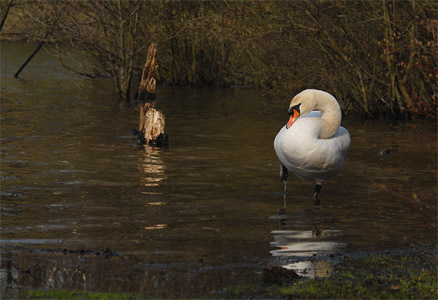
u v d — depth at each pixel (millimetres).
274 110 23328
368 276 7793
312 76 24500
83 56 29766
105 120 20109
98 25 27672
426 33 22328
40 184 12000
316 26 23297
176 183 12344
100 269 7848
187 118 21031
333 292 7238
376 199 11484
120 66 26016
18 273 7660
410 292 7281
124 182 12320
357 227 9859
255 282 7520
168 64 33969
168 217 10148
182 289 7254
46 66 37781
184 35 30625
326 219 10250
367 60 22969
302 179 11797
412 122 21188
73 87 29141
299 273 7875
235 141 17000
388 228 9836
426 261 8406
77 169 13289
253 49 29703
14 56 42281
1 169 13094
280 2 23891
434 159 15000
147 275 7676
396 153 15711
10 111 21359
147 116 16422
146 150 15500
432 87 21719
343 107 23781
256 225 9852
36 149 15227
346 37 22828
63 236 9102
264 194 11711
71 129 18188
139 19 28516
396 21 22203
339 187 12312
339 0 22141
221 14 27234
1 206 10508
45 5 26938
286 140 11000
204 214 10367
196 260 8250
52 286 7273
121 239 9023
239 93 28953
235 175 13125
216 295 7098
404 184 12602
